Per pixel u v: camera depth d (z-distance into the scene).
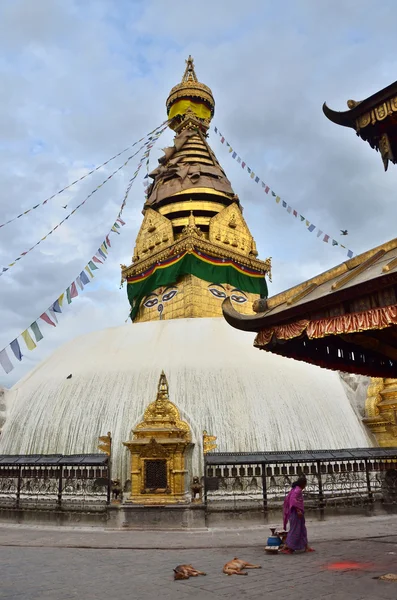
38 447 18.09
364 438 19.67
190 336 21.89
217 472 14.84
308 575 8.09
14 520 15.17
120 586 7.65
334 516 15.10
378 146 6.95
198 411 17.52
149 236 33.00
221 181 34.94
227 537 12.42
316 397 19.45
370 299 6.22
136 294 31.59
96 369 20.08
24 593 7.27
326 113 7.11
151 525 13.71
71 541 11.99
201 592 7.23
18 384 23.33
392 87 6.33
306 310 6.90
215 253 30.28
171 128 39.38
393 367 10.05
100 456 15.20
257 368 19.53
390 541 11.34
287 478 15.85
